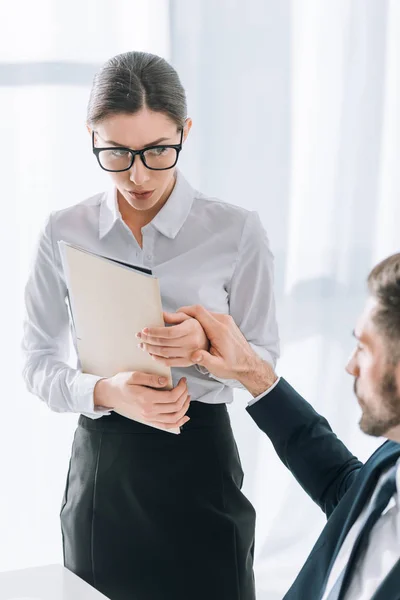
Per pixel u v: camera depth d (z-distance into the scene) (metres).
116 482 1.64
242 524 1.69
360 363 1.02
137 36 2.67
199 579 1.66
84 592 1.25
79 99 2.65
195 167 2.81
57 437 2.79
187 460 1.63
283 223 2.93
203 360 1.42
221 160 2.83
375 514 1.06
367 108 2.95
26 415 2.76
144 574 1.67
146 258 1.67
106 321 1.47
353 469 1.24
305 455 1.27
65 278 1.57
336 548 1.09
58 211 1.71
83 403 1.57
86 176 2.69
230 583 1.67
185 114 1.52
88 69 2.64
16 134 2.63
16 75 2.61
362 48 2.91
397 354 0.97
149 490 1.63
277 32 2.81
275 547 3.02
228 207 1.68
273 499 3.02
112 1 2.63
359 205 2.99
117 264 1.38
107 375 1.56
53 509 2.81
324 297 3.01
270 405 1.29
